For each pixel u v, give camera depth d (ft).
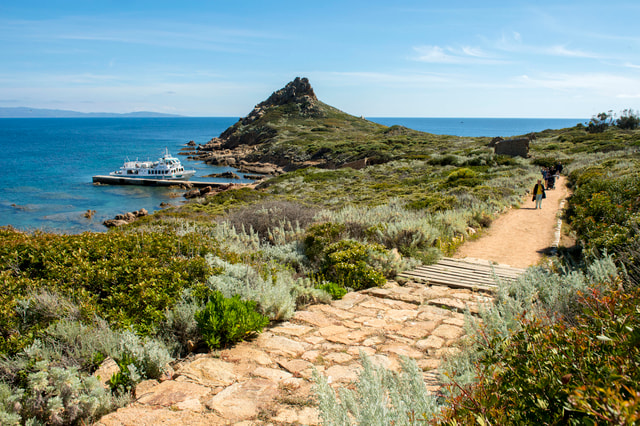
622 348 5.97
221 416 9.73
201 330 14.46
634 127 222.07
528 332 7.75
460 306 18.12
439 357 12.87
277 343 14.28
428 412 7.58
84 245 24.31
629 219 23.66
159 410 10.03
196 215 63.87
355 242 26.27
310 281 22.68
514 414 5.93
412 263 26.03
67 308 15.74
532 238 38.52
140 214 111.14
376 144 217.56
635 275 16.67
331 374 11.79
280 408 10.03
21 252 22.33
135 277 19.43
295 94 461.37
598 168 75.51
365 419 7.16
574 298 14.46
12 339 13.14
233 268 21.43
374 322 16.35
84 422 10.14
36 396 10.42
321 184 120.67
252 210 46.06
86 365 12.94
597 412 4.72
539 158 122.62
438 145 212.64
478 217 45.29
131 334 13.80
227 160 265.95
